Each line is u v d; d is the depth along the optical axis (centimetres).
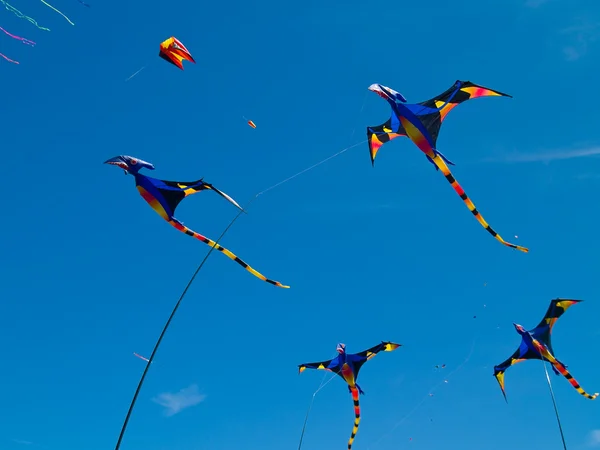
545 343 2130
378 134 1739
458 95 1456
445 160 1481
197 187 1470
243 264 1512
